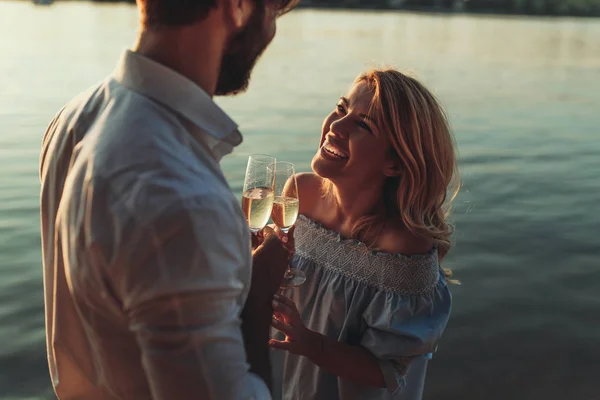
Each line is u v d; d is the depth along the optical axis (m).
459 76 17.08
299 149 8.14
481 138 9.56
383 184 1.61
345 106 1.60
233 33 0.91
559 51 27.11
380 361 1.56
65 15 39.12
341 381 1.68
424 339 1.55
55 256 0.93
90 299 0.85
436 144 1.54
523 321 3.97
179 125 0.87
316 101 12.12
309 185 1.81
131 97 0.87
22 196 5.97
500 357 3.60
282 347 1.48
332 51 22.48
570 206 6.34
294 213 1.57
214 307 0.81
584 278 4.61
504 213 6.02
